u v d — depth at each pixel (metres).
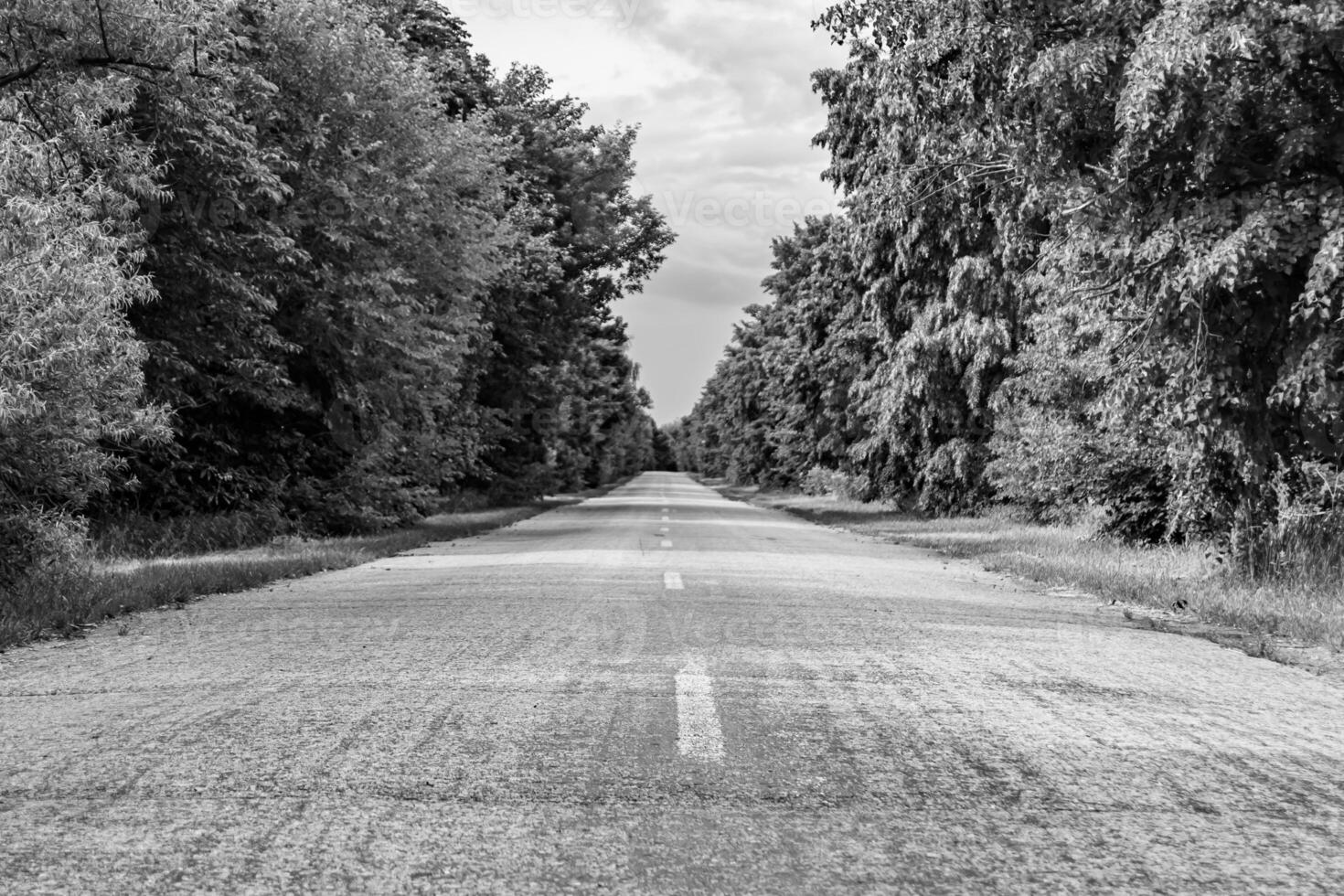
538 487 46.25
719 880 3.43
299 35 21.14
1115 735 5.39
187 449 20.16
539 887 3.35
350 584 12.38
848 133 29.92
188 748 4.92
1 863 3.52
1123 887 3.41
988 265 28.08
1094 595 12.43
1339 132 10.73
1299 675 7.25
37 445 10.85
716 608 9.99
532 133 43.84
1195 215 11.04
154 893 3.28
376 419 24.91
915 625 9.13
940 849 3.73
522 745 5.00
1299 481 12.85
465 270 27.66
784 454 63.94
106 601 9.85
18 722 5.41
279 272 20.81
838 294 41.78
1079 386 19.36
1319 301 10.06
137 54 14.33
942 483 32.50
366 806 4.11
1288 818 4.12
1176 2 10.40
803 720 5.56
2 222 10.34
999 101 13.63
